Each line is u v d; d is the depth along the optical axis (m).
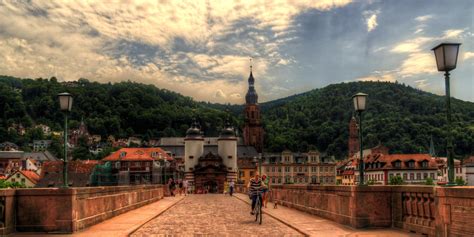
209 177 120.56
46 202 16.12
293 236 16.23
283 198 33.69
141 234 17.11
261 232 17.56
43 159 192.62
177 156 170.88
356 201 17.08
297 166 149.12
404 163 126.19
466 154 174.25
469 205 11.50
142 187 35.22
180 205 38.34
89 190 18.61
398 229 16.39
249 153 167.00
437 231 13.01
